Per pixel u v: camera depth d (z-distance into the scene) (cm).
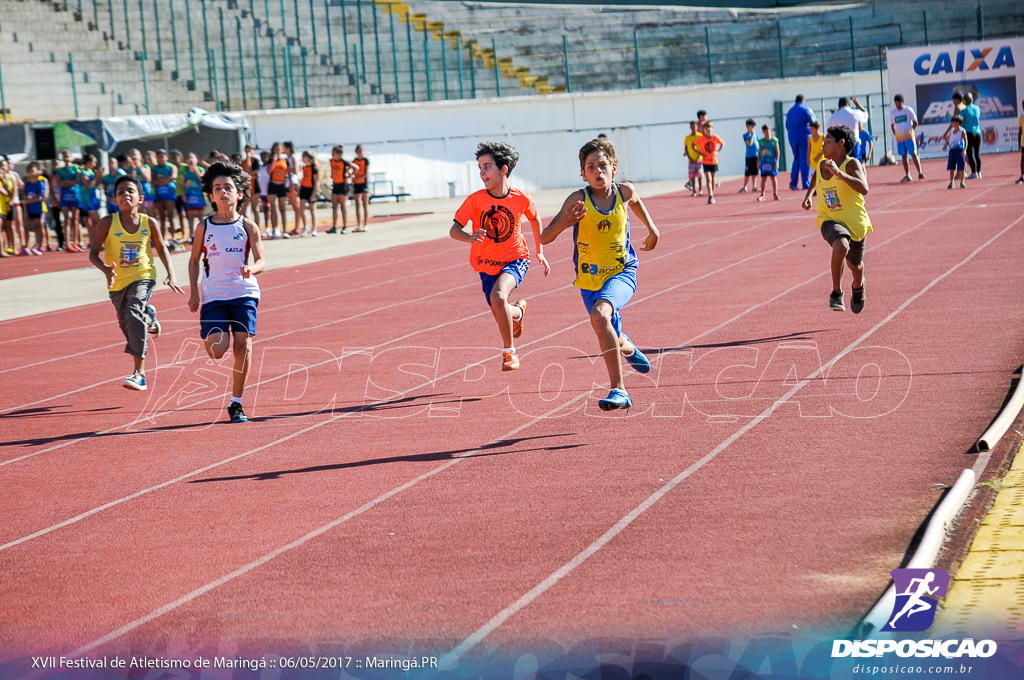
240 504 761
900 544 592
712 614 523
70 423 1073
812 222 2478
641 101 5234
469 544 643
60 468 902
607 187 895
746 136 3684
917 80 4541
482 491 746
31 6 4666
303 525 704
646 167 5284
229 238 1027
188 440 970
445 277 2070
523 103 5119
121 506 779
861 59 5678
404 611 554
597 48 5803
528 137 5147
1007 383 913
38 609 594
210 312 1021
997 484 675
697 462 774
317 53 5306
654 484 730
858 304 1238
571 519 673
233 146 4319
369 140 4906
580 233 907
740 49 5881
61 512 776
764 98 5303
